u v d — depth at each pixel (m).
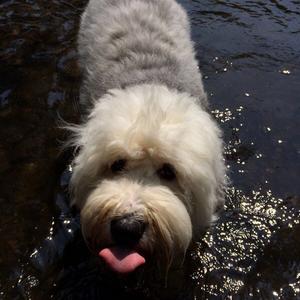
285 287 0.69
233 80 1.06
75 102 0.96
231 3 1.33
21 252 0.71
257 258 0.72
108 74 0.83
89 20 1.02
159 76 0.79
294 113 0.98
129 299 0.66
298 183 0.84
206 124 0.65
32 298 0.66
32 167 0.83
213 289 0.68
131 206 0.57
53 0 1.28
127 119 0.61
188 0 1.34
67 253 0.71
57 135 0.89
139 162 0.61
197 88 0.84
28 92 0.98
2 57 1.07
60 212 0.76
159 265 0.63
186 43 0.95
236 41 1.18
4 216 0.75
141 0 1.01
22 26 1.17
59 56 1.08
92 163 0.62
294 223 0.78
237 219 0.78
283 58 1.13
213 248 0.73
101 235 0.59
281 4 1.34
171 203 0.59
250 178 0.85
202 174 0.61
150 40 0.89
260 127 0.95
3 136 0.89
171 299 0.67
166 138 0.59
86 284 0.67
